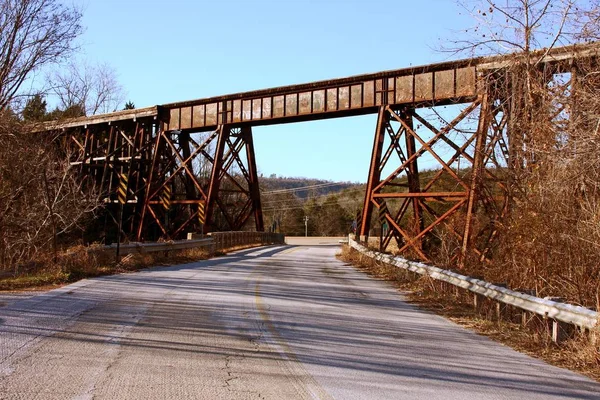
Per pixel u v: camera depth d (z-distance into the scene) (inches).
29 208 945.5
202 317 378.6
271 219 4448.8
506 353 320.2
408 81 987.9
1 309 375.2
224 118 1295.5
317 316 407.2
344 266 940.0
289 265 922.1
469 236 762.8
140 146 1460.4
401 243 1037.8
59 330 318.3
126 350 279.4
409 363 281.0
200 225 1359.5
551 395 235.8
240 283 601.9
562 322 341.4
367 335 348.5
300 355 284.8
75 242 1226.6
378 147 996.6
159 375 237.6
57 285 526.0
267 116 1216.8
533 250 504.7
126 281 578.9
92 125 1539.1
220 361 266.1
